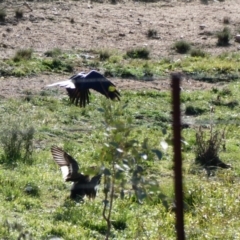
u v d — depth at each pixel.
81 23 81.75
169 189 34.41
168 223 29.94
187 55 74.50
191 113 54.00
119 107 23.11
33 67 61.19
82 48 72.62
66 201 32.56
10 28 76.06
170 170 39.88
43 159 39.47
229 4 101.00
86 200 32.53
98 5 91.38
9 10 82.56
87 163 38.75
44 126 46.25
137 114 51.75
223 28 86.31
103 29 80.69
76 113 50.28
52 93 54.84
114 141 20.27
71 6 88.31
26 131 40.28
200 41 81.12
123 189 20.69
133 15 88.75
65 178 32.66
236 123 52.12
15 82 57.34
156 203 33.31
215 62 70.44
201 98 57.75
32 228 28.25
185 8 95.94
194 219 30.45
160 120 51.50
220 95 59.66
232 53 75.81
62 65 63.09
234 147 46.81
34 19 80.31
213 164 42.38
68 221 30.19
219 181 38.50
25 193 33.28
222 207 32.22
